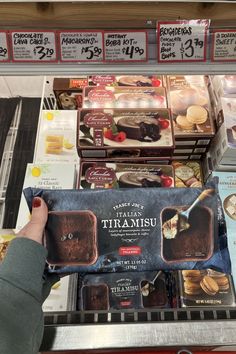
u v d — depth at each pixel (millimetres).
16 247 699
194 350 885
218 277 1008
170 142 1180
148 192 831
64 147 1313
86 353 884
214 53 767
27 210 1125
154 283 1001
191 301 972
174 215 814
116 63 786
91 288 990
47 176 1185
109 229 804
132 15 727
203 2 717
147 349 856
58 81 1463
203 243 805
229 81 1226
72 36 738
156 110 1256
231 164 1198
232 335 858
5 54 764
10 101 1558
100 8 716
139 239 803
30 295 650
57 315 903
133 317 902
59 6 710
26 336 629
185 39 746
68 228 796
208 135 1218
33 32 730
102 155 1202
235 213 1108
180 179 1266
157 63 787
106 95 1321
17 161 1336
